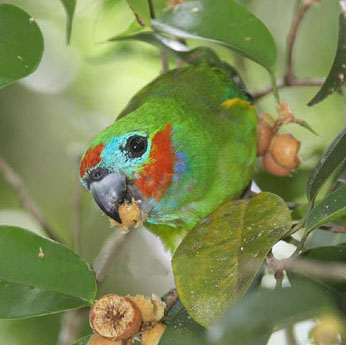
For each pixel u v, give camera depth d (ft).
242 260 5.48
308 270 5.49
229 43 5.65
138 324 5.50
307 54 6.10
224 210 5.52
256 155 5.75
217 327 5.38
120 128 5.69
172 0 5.72
